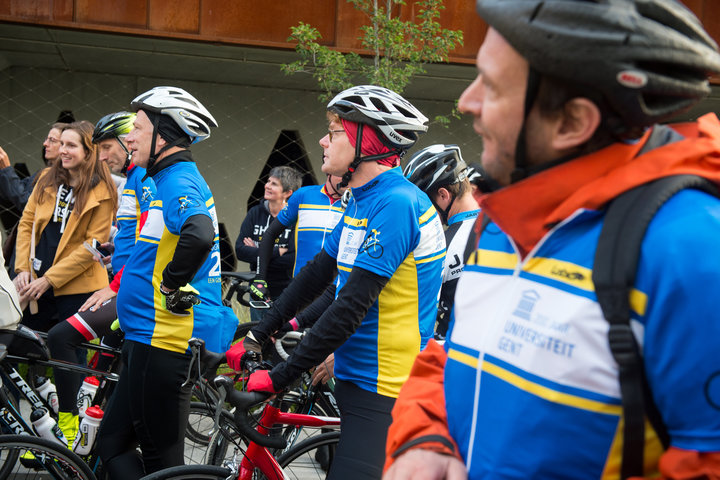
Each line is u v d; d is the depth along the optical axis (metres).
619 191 0.82
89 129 4.29
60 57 8.94
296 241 4.95
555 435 0.83
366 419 2.09
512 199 0.90
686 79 0.85
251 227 6.14
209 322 2.77
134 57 8.80
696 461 0.76
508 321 0.90
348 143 2.13
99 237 4.31
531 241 0.90
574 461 0.83
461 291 1.03
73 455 3.03
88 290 4.30
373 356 2.10
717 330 0.74
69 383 3.57
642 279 0.78
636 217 0.80
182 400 2.71
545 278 0.87
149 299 2.68
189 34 7.84
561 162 0.89
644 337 0.78
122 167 3.54
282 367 1.99
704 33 0.88
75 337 3.54
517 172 0.91
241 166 10.10
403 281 2.09
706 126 0.88
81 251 4.20
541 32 0.82
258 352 2.24
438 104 10.23
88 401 3.37
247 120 10.09
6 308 3.07
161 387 2.66
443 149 2.80
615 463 0.81
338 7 7.99
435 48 6.55
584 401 0.81
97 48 8.42
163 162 2.74
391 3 7.10
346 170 2.15
